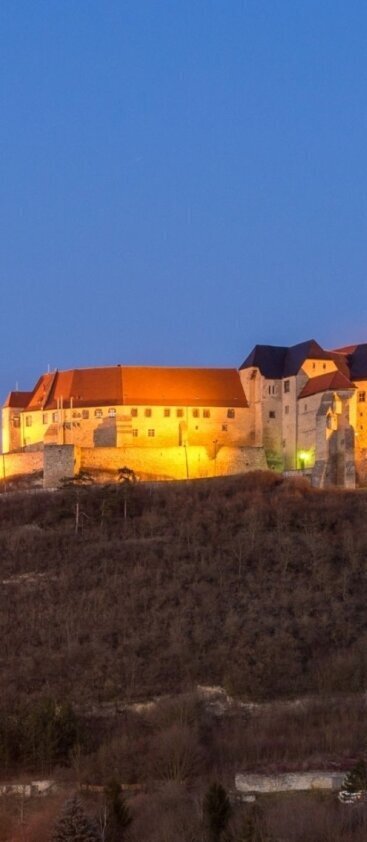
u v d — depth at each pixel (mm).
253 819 69500
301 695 100750
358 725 93125
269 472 156500
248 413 180500
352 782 76062
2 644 110000
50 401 183875
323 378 169500
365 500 142250
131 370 184500
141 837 72062
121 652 108000
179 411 178125
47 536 134375
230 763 87438
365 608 115562
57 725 92062
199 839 70688
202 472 166625
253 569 123500
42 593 119875
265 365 180375
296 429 172875
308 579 121250
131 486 147125
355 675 102625
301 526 134500
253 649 107250
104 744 91875
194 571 122625
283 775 80688
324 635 110375
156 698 100750
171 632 110500
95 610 115438
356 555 126062
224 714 98875
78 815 71188
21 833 75562
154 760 87250
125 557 126938
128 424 175875
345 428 160625
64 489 148125
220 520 136625
